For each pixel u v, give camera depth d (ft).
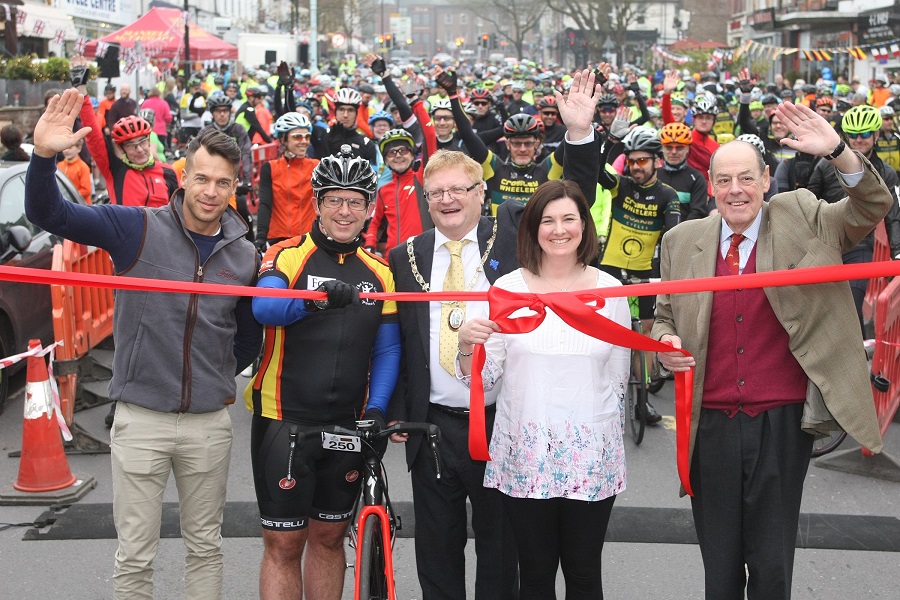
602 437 11.34
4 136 29.40
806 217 11.45
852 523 17.46
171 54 111.65
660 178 25.85
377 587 11.33
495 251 12.71
